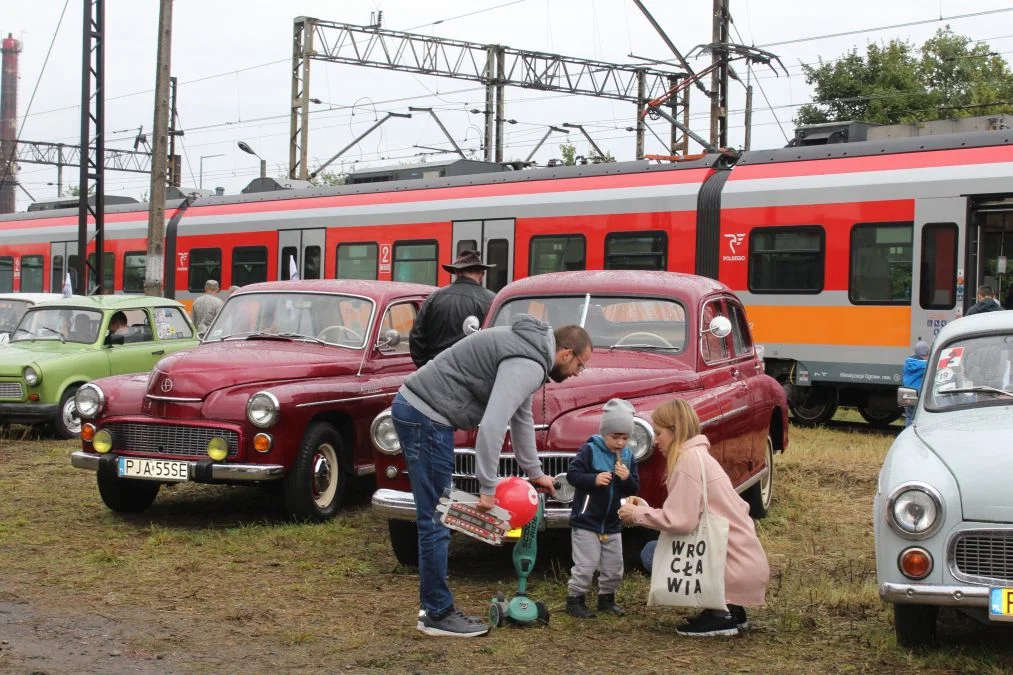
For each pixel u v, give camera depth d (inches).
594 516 248.4
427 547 235.3
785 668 215.6
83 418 359.9
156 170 785.6
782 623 245.1
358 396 366.3
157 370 352.5
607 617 250.1
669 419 235.6
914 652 222.5
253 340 389.1
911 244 580.7
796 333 619.5
